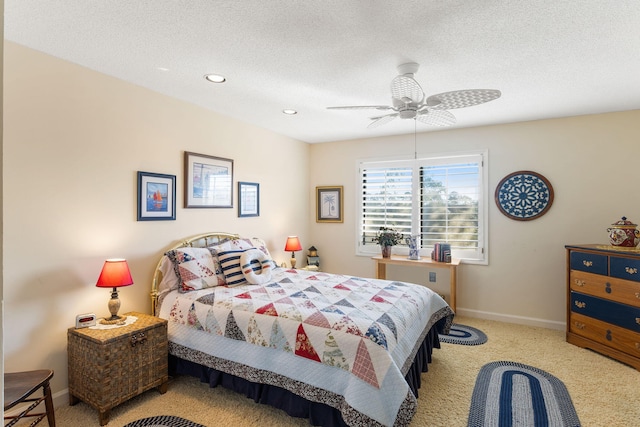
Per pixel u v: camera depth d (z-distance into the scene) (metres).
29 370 2.18
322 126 4.20
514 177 3.95
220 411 2.26
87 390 2.18
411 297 2.71
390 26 1.94
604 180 3.56
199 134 3.39
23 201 2.16
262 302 2.47
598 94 3.00
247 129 4.02
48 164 2.28
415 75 2.60
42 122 2.25
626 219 3.25
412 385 2.29
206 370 2.51
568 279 3.38
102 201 2.59
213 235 3.49
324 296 2.63
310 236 5.27
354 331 2.00
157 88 2.91
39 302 2.23
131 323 2.41
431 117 2.89
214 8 1.78
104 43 2.14
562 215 3.74
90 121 2.51
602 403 2.33
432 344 2.97
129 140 2.78
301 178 5.08
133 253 2.81
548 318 3.82
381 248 4.57
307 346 2.08
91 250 2.52
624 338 2.88
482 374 2.74
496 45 2.14
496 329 3.77
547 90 2.91
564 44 2.12
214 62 2.41
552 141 3.78
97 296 2.55
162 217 3.03
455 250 4.30
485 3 1.72
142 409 2.28
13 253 2.12
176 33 2.03
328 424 2.01
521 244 3.95
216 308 2.48
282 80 2.73
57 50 2.23
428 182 4.48
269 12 1.81
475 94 2.24
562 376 2.69
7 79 2.09
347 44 2.15
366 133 4.58
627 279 2.86
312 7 1.77
